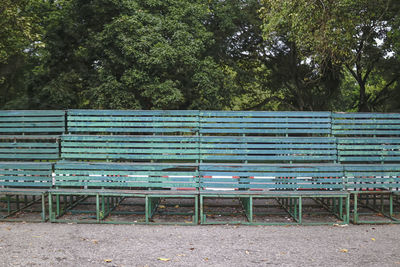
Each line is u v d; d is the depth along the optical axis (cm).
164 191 711
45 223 694
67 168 718
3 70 1920
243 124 780
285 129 786
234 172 706
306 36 1209
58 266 473
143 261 490
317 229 657
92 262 487
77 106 1850
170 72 1638
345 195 698
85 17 1744
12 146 768
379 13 1463
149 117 777
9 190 712
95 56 1709
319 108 2422
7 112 791
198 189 727
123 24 1502
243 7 2094
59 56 1823
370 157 763
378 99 2448
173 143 754
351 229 657
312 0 1063
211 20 2036
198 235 615
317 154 760
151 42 1498
